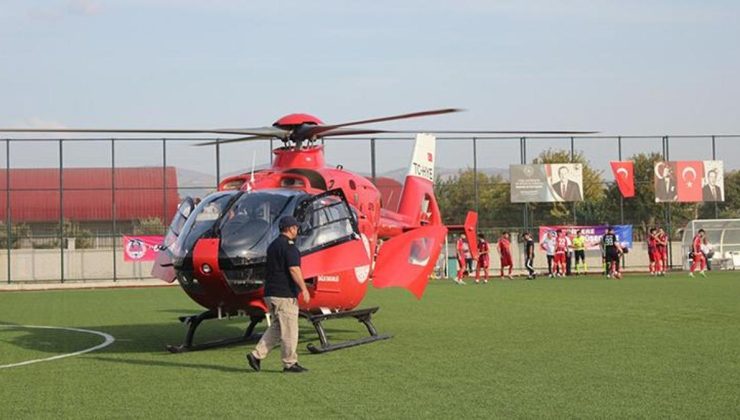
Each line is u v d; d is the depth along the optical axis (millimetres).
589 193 42344
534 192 40125
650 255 36469
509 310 20203
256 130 14672
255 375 11156
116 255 37938
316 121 15016
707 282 30500
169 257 13977
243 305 12953
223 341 14250
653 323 16750
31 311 22516
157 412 8945
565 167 40312
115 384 10680
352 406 9047
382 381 10531
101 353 13719
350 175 15328
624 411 8594
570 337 14664
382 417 8492
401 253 14766
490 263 40469
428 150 20250
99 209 39000
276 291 11203
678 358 12062
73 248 38469
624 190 41031
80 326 18312
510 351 13008
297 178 14102
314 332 16234
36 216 38812
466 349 13320
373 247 15805
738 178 50750
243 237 12648
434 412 8688
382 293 26594
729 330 15422
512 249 40750
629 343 13766
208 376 11164
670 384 10039
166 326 18188
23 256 37781
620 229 40469
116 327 18031
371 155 38625
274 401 9391
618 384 10078
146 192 39094
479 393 9648
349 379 10711
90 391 10219
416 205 19516
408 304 22344
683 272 39094
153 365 12266
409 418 8430
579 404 8961
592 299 23234
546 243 37625
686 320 17266
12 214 39000
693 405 8836
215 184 38906
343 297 14234
